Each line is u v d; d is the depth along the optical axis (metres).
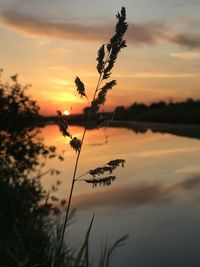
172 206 16.20
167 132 70.50
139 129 84.69
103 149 36.22
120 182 21.84
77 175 20.78
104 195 18.00
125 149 37.88
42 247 5.70
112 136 58.50
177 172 25.58
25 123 15.69
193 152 36.47
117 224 13.08
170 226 12.97
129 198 17.67
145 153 35.59
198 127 87.69
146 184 21.33
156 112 140.75
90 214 14.30
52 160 25.50
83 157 28.61
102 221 13.37
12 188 8.65
